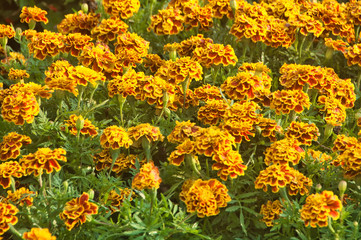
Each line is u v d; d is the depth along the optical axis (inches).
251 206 49.9
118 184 49.4
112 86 53.2
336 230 46.1
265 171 47.6
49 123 51.9
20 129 53.1
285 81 54.4
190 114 55.1
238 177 50.1
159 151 53.6
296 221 47.1
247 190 50.4
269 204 48.8
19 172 47.5
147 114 55.3
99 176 49.9
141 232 46.8
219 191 46.3
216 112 51.9
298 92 52.2
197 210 45.8
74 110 53.2
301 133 50.8
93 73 52.1
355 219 48.1
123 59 55.4
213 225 49.9
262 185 47.8
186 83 53.6
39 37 56.1
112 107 55.9
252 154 51.0
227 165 47.5
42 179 50.8
